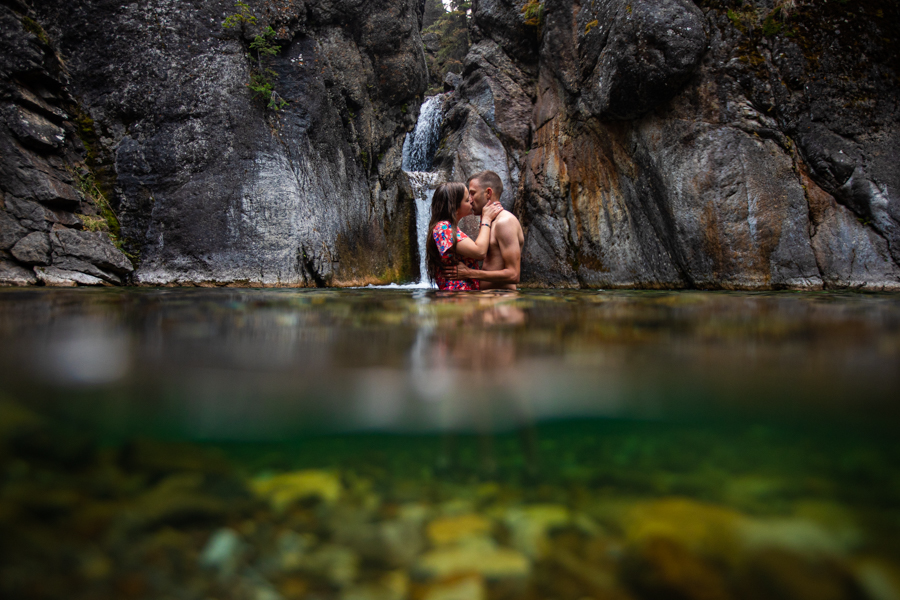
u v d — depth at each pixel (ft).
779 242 18.48
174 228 16.94
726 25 19.60
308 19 22.84
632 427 2.04
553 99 25.57
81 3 16.80
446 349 3.24
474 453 1.88
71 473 1.61
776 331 4.09
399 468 1.77
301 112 20.52
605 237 22.38
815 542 1.27
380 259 25.17
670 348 3.34
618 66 20.01
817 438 1.90
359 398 2.31
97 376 2.50
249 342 3.48
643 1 19.31
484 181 12.32
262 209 18.12
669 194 19.95
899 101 18.49
